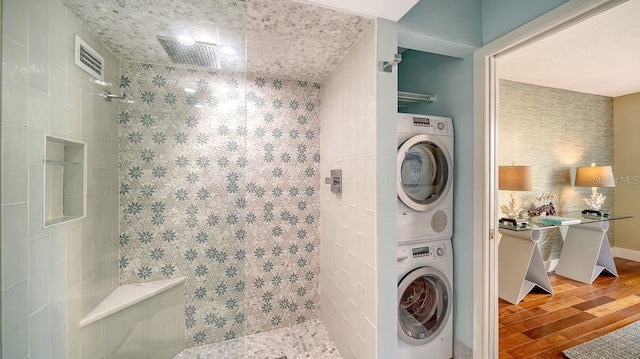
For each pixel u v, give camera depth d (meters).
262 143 2.13
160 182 1.36
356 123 1.60
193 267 1.40
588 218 2.95
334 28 1.46
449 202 1.78
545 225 2.61
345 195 1.76
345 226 1.77
